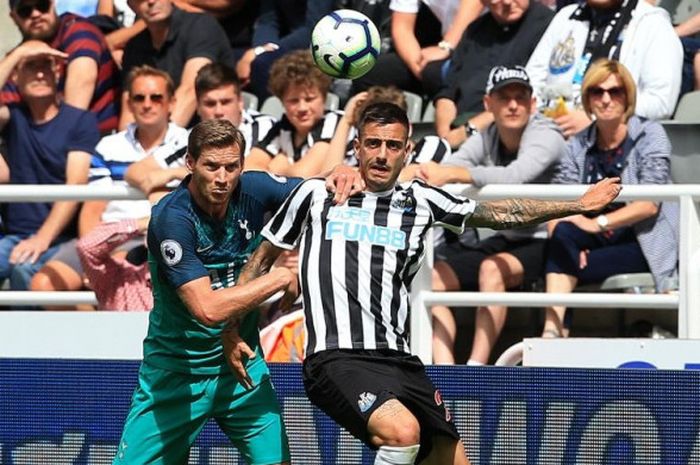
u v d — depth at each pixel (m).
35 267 30.80
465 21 35.59
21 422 25.59
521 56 33.44
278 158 30.28
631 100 28.81
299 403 24.88
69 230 31.89
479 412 24.72
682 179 29.81
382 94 29.17
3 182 33.47
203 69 30.75
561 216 20.61
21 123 33.25
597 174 28.98
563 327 29.44
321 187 20.25
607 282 28.44
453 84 33.66
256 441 20.72
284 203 20.22
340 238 19.86
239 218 20.38
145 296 28.45
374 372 19.34
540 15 33.69
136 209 31.03
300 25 37.41
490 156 29.47
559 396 24.62
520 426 24.66
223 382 20.69
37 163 33.16
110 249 28.06
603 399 24.55
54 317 26.80
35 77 33.03
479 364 27.50
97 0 42.03
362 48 24.56
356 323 19.58
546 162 28.67
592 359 25.86
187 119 34.75
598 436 24.55
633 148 28.84
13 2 35.47
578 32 32.72
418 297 26.44
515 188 26.33
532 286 29.30
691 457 24.33
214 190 19.56
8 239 31.78
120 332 26.64
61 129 33.16
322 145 29.75
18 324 26.91
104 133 35.91
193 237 19.92
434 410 19.92
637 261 28.50
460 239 29.17
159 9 35.22
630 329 30.27
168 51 35.59
